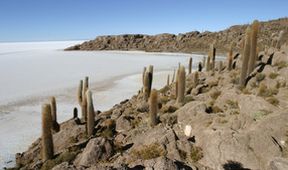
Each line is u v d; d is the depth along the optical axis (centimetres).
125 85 4116
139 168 791
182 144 965
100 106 2870
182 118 1241
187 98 1569
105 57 9550
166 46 12800
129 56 9906
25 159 1473
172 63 7275
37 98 3284
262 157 831
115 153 1051
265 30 8806
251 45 1526
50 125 1242
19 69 6375
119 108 1973
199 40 12394
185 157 913
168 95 2016
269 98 1224
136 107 1758
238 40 9994
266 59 1867
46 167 1145
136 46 13675
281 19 10138
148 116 1477
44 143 1241
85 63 7644
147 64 7094
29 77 5059
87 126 1462
